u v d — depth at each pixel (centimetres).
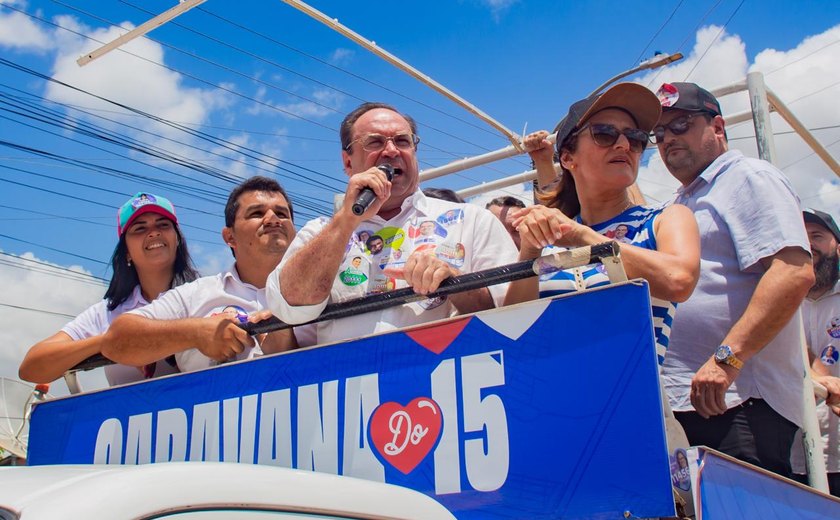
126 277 362
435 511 154
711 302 297
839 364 411
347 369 204
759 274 294
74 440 254
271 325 254
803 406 285
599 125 282
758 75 373
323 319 243
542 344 178
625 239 274
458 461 182
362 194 237
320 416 204
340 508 137
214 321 265
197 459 223
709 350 295
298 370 212
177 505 116
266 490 128
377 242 269
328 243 236
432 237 262
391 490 149
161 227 363
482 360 185
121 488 113
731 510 172
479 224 262
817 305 427
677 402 292
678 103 329
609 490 163
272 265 333
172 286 369
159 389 238
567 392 173
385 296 226
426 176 488
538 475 172
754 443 273
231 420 220
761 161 306
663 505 156
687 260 230
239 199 341
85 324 350
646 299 169
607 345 171
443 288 212
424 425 188
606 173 284
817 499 211
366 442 196
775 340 286
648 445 161
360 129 284
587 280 253
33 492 121
